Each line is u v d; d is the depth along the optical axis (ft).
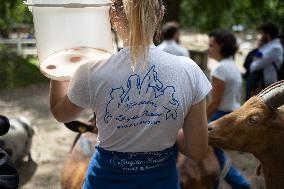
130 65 5.37
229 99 13.05
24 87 35.35
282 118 7.50
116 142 5.55
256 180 16.58
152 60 5.42
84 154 10.27
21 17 55.52
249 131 7.55
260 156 7.80
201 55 31.78
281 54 21.18
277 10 43.78
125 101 5.37
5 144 16.93
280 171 7.72
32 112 27.89
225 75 12.78
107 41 5.73
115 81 5.36
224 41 12.94
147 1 5.20
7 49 45.62
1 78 36.63
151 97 5.39
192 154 6.03
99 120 5.57
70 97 5.57
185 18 51.44
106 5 5.47
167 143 5.66
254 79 21.65
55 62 5.69
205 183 10.34
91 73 5.43
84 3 5.35
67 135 23.07
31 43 50.34
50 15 5.47
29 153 19.08
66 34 5.55
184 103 5.54
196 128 5.81
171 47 19.40
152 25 5.43
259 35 22.41
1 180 5.64
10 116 26.86
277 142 7.58
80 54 5.70
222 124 7.72
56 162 19.31
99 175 5.69
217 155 11.43
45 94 33.19
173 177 5.90
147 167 5.62
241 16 45.91
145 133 5.48
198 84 5.64
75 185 9.59
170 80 5.44
